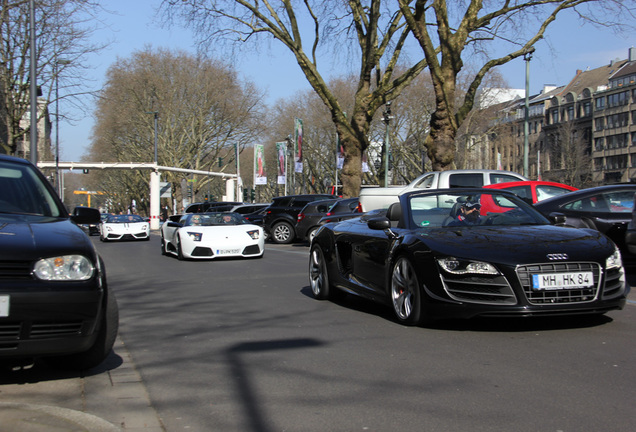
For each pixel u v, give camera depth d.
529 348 5.39
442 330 6.26
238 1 25.64
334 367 4.96
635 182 10.74
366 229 7.63
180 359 5.38
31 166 5.90
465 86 55.34
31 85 24.80
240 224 17.03
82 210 5.95
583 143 77.06
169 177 60.56
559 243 6.00
